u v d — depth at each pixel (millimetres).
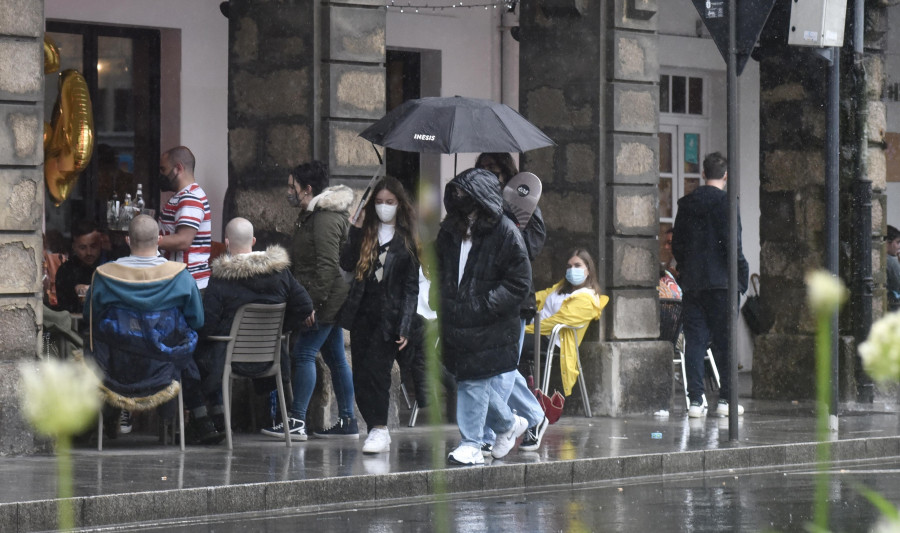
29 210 21344
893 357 2707
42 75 21438
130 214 27891
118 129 31484
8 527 15898
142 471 19422
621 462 21844
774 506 18234
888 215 46500
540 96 30641
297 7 26078
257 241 26703
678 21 41156
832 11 25953
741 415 29969
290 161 26219
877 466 23953
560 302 28500
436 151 22094
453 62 35969
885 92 33625
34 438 21344
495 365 20328
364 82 26250
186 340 21562
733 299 24484
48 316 22547
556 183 30453
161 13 31297
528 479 20719
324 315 23641
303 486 18438
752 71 42812
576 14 29922
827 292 3197
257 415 25812
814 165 33500
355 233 21656
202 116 32000
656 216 30344
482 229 20031
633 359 29875
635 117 30031
